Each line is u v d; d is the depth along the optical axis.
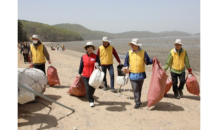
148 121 5.19
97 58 5.96
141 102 6.70
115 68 14.59
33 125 4.62
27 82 5.48
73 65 15.48
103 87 8.23
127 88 8.52
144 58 5.93
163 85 5.74
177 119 5.34
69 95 6.93
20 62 16.47
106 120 5.17
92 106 6.03
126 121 5.15
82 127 4.75
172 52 6.95
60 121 4.96
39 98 6.29
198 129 4.76
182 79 6.99
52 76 7.72
